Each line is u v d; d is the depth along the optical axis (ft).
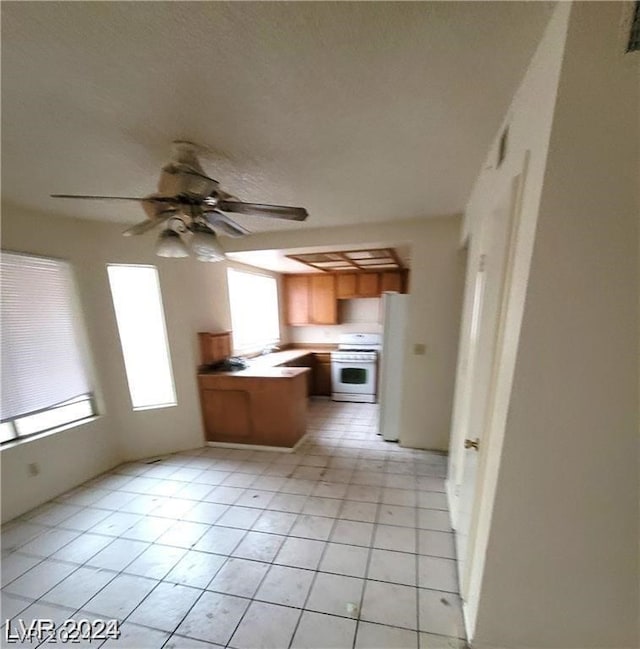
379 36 3.12
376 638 4.68
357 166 5.98
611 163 2.88
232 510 7.75
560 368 3.32
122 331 10.00
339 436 12.21
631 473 3.36
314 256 12.73
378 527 7.06
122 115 4.28
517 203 3.74
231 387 10.94
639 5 2.50
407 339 10.53
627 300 3.08
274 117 4.42
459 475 6.70
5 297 7.43
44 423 8.36
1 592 5.62
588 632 3.79
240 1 2.71
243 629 4.86
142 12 2.78
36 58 3.22
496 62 3.46
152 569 6.02
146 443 10.51
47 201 7.29
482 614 4.11
